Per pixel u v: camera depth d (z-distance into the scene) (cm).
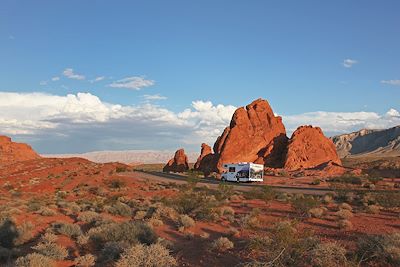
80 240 1656
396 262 1145
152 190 4834
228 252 1409
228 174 6519
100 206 2927
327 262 1097
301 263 1104
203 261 1317
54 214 2472
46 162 8519
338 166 7300
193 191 4200
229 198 3544
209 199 2914
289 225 1399
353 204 3084
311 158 7819
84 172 7062
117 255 1406
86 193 4662
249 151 8256
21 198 4038
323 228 1888
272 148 8281
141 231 1683
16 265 1230
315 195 3922
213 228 2005
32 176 6631
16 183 5869
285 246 1136
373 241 1269
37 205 2778
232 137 8275
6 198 3775
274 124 8706
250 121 8700
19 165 8131
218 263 1281
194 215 2352
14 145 11131
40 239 1770
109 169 8281
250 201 3331
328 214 2378
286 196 3466
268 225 1947
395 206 2758
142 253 1236
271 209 2678
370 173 6950
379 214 2412
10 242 1700
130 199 3550
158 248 1272
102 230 1712
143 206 2986
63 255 1448
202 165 8931
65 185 5597
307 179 6203
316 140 8081
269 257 1138
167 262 1245
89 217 2270
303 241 1192
